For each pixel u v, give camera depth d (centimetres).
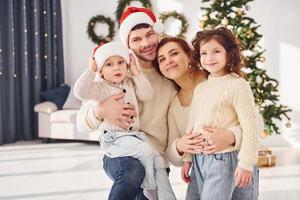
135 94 183
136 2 662
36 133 681
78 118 188
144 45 181
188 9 644
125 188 158
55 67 702
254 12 605
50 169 455
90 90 175
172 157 181
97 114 176
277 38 599
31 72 677
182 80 184
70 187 383
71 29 706
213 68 167
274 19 597
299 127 596
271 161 464
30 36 672
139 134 179
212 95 168
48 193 364
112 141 176
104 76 181
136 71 177
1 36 631
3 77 638
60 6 693
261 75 436
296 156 520
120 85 182
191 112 177
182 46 180
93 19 686
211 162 165
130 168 165
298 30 590
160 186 172
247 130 158
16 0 649
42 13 683
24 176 424
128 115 175
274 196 351
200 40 171
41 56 687
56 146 602
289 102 599
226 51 166
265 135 436
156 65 189
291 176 418
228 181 162
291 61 595
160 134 186
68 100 652
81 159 507
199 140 166
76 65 709
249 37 425
